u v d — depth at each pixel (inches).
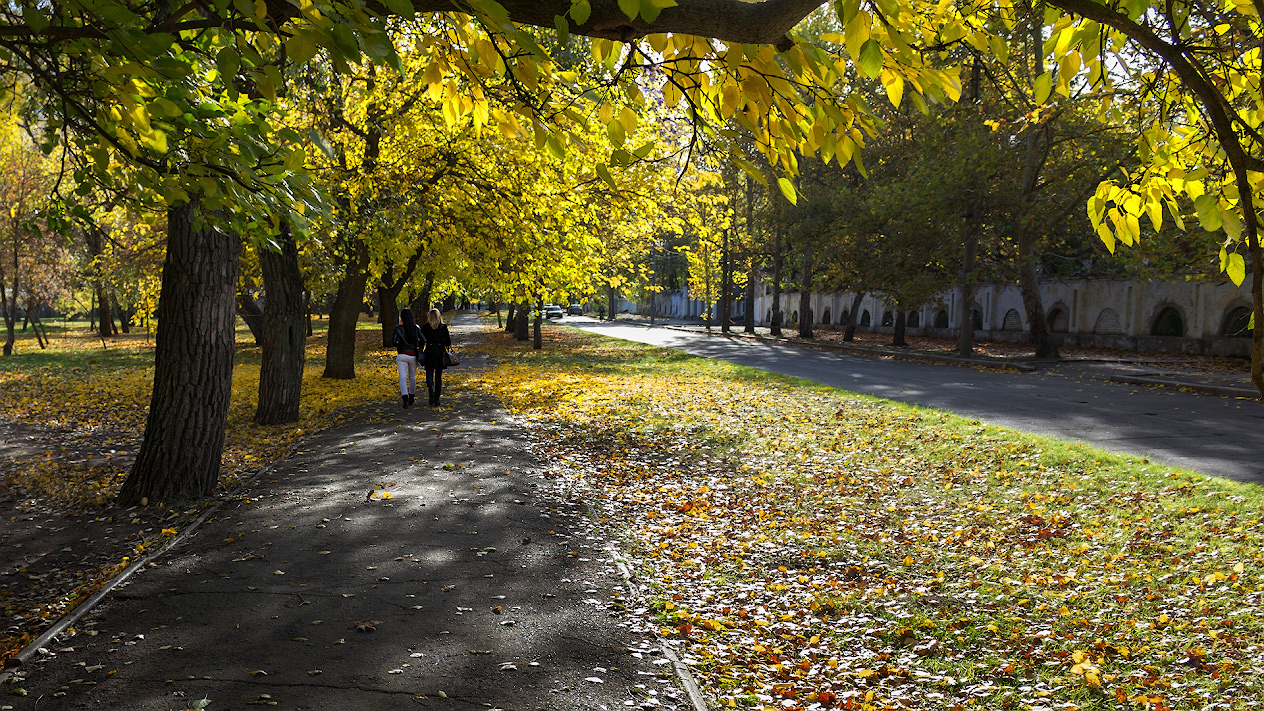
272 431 477.1
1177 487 308.7
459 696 150.5
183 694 149.6
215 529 262.1
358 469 354.3
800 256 1908.2
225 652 168.4
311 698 148.3
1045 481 335.3
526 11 80.7
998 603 214.1
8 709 144.1
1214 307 1030.4
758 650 184.7
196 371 311.1
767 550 263.4
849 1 75.0
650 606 202.8
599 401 621.9
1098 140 772.0
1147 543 251.6
